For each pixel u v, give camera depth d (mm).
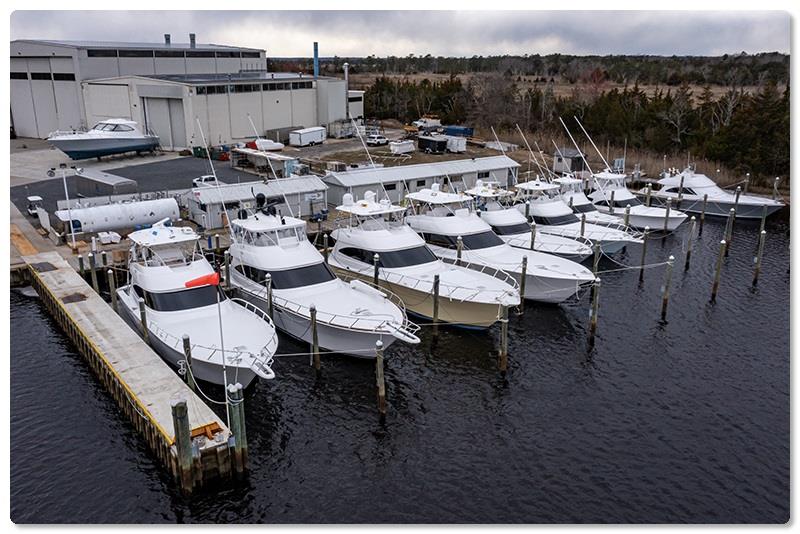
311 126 71438
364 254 25344
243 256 23312
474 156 57969
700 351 22375
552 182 35438
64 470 15547
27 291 27062
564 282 24828
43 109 68000
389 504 14758
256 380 19266
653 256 33625
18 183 43750
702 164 52281
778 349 22609
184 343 17422
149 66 70688
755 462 16375
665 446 16969
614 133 63594
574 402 18969
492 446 16875
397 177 38625
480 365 21172
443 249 27469
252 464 16031
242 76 70812
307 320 20594
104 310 22219
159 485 15086
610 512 14570
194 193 33344
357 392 19312
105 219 31141
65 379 19766
